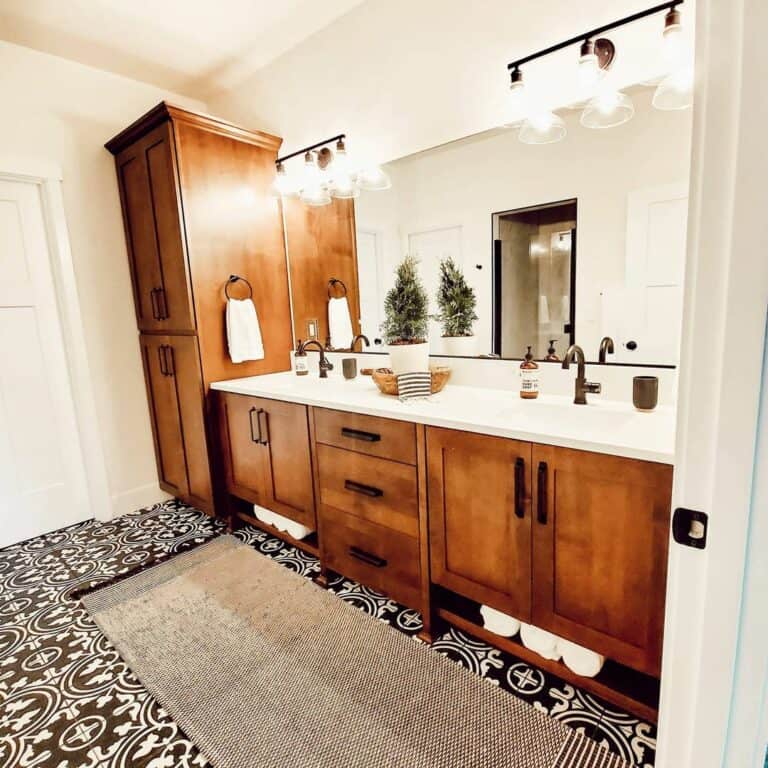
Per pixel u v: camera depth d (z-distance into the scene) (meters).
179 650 1.62
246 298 2.57
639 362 1.58
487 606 1.47
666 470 1.05
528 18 1.62
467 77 1.81
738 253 0.49
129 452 2.84
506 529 1.36
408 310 2.13
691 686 0.63
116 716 1.36
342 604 1.86
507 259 1.83
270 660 1.55
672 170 1.45
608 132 1.54
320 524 1.97
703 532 0.57
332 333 2.59
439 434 1.47
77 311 2.57
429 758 1.18
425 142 1.99
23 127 2.34
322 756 1.20
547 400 1.65
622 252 1.57
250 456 2.30
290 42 2.36
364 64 2.12
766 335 0.48
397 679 1.45
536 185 1.72
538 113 1.66
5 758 1.23
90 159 2.58
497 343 1.90
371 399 1.83
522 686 1.41
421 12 1.89
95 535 2.56
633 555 1.13
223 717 1.33
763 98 0.45
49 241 2.53
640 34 1.43
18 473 2.52
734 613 0.55
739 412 0.51
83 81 2.52
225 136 2.40
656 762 0.71
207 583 2.04
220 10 2.09
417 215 2.08
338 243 2.45
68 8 2.04
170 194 2.28
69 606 1.91
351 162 2.28
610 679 1.31
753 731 0.57
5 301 2.44
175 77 2.68
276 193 2.67
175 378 2.57
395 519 1.65
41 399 2.58
